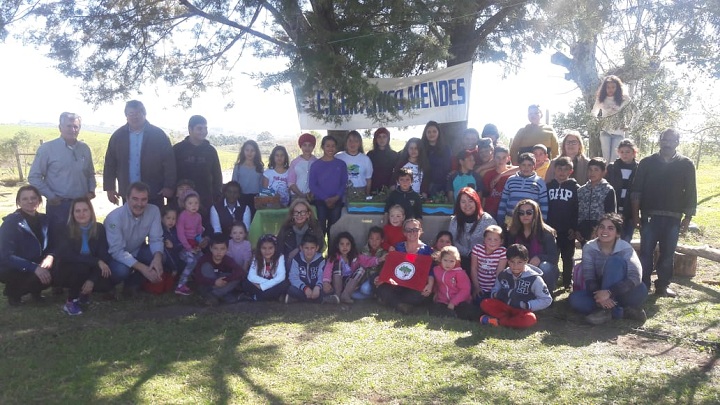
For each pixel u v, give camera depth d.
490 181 7.02
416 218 6.73
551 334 5.16
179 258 6.48
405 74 8.77
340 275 6.23
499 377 4.18
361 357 4.54
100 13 7.98
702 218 11.21
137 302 6.09
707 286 6.77
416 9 7.20
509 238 6.09
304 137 7.44
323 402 3.80
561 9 8.01
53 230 6.15
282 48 7.65
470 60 8.87
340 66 6.93
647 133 13.11
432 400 3.83
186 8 8.51
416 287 5.88
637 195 6.36
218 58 8.66
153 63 8.65
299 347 4.77
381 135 7.68
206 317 5.58
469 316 5.62
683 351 4.76
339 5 7.44
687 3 7.75
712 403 3.78
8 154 26.17
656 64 11.20
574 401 3.81
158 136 6.57
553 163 6.74
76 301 5.69
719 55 8.11
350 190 7.28
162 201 6.74
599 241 5.75
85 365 4.36
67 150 6.33
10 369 4.29
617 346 4.88
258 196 7.27
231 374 4.22
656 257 7.29
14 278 5.79
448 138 8.98
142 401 3.78
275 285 6.09
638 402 3.79
